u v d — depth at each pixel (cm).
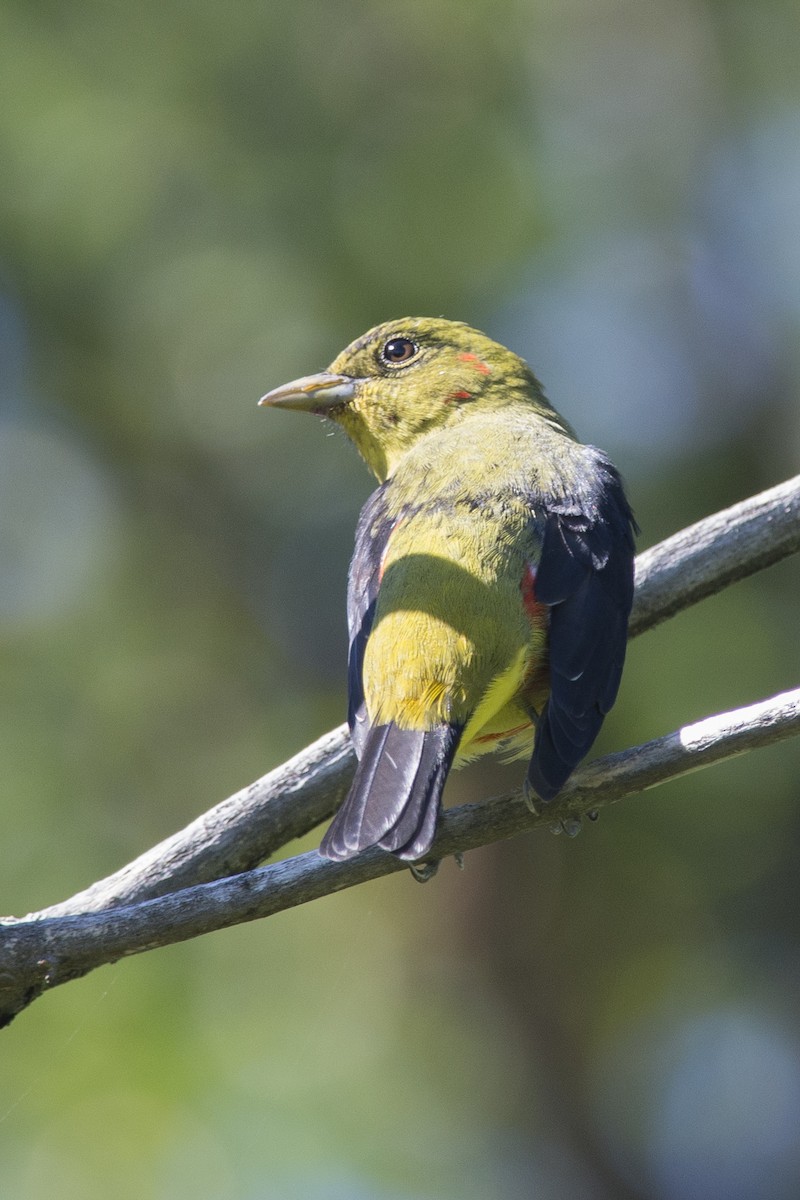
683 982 1411
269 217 1365
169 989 1119
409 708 637
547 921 1387
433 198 1377
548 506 735
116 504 1427
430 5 1447
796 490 839
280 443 1416
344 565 1406
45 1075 1066
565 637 679
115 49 1362
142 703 1347
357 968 1288
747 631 1267
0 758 1281
